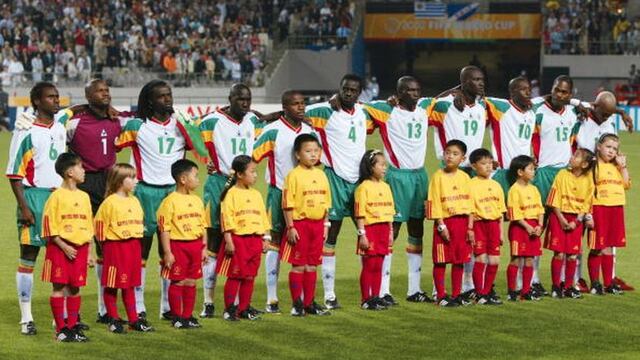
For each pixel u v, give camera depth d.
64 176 12.53
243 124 14.28
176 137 13.92
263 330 13.07
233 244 13.41
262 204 13.62
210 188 14.23
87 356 11.80
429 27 58.16
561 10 57.34
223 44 54.91
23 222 12.87
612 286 15.54
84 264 12.58
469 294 15.01
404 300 15.05
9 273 17.00
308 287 13.98
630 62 55.22
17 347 12.21
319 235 13.95
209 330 13.07
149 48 53.59
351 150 14.69
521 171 14.88
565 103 15.70
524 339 12.59
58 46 52.38
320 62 56.12
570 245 15.12
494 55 61.16
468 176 14.80
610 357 11.77
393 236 15.09
